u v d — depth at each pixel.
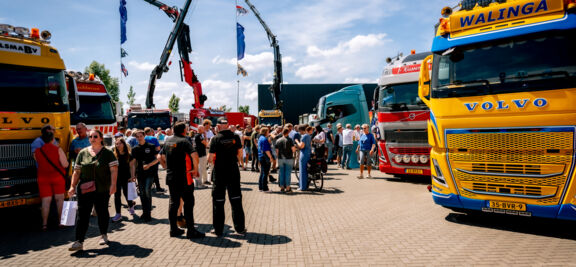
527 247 4.85
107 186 5.37
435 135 6.20
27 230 6.35
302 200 8.64
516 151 5.32
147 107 23.84
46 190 6.37
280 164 9.73
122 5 22.11
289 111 49.69
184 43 23.23
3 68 6.49
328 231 5.87
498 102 5.44
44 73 7.05
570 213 4.96
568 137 4.91
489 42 5.74
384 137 11.18
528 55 5.36
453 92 5.90
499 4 5.68
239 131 15.80
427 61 6.86
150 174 6.99
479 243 5.07
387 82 11.10
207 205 8.21
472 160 5.73
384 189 9.95
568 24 5.09
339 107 17.34
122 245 5.33
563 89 4.97
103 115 13.66
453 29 6.09
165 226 6.49
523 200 5.30
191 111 24.50
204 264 4.46
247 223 6.49
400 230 5.83
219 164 5.75
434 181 6.36
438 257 4.52
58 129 7.02
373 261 4.43
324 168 10.12
